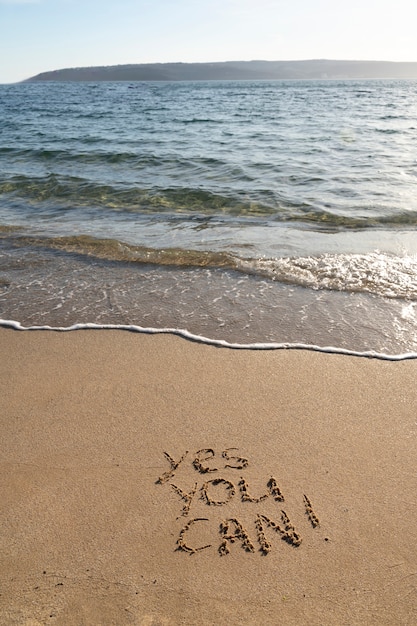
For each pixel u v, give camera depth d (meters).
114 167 9.85
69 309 4.22
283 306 4.17
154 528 2.16
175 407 2.93
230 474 2.45
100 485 2.39
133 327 3.87
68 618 1.79
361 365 3.30
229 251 5.40
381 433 2.69
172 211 7.02
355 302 4.20
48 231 6.28
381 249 5.33
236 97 40.53
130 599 1.86
